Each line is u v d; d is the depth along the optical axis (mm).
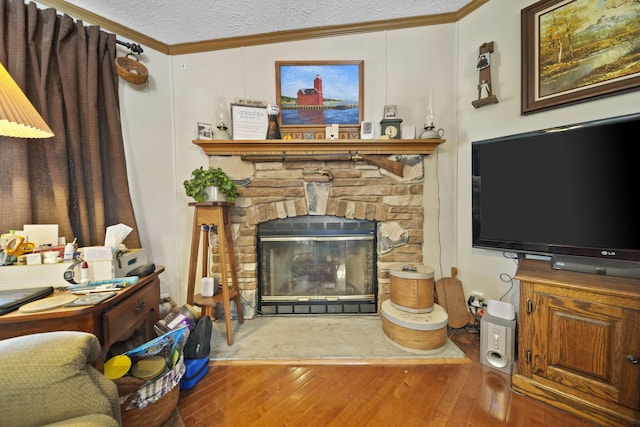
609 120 1251
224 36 2033
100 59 1711
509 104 1748
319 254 2221
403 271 1754
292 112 2102
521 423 1130
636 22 1281
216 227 1869
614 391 1069
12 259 1141
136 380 1019
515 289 1760
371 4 1850
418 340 1606
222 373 1465
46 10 1497
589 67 1420
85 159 1624
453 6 1935
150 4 1699
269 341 1762
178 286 2154
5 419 620
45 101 1457
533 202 1501
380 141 1929
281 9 1826
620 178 1231
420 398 1277
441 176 2070
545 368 1239
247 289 2092
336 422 1142
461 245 2047
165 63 2055
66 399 669
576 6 1448
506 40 1750
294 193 2080
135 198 1947
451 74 2043
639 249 1189
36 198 1469
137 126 1943
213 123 2100
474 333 1871
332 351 1644
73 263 1193
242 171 2062
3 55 1364
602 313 1095
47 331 962
